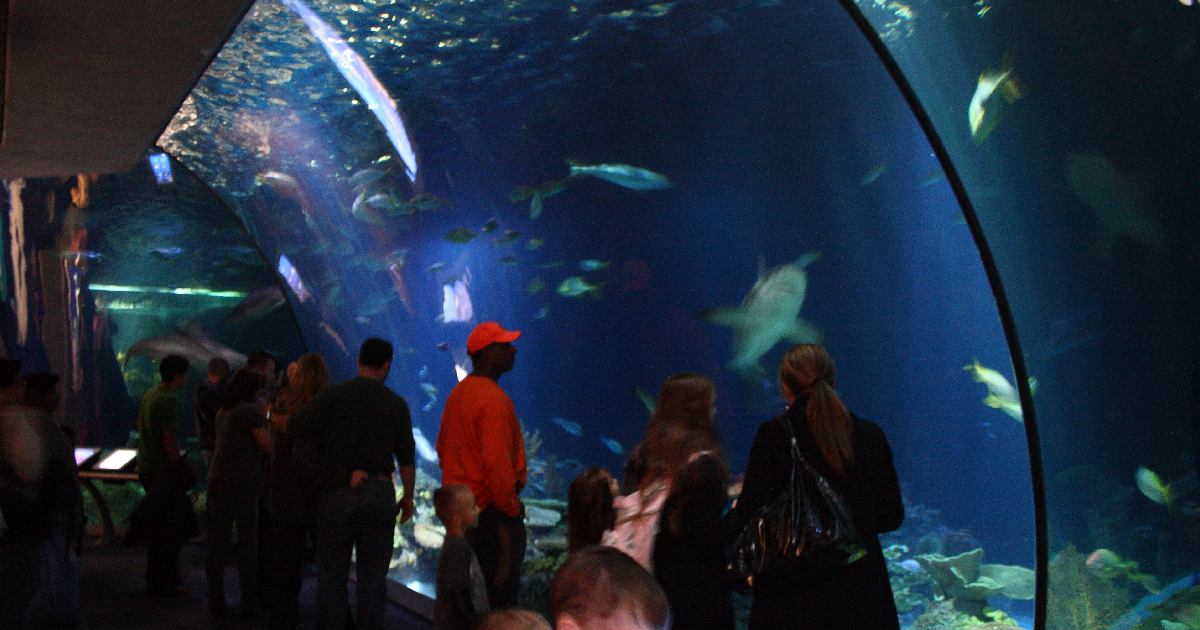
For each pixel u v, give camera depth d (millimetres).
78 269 17891
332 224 16141
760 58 31172
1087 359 11656
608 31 25125
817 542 3117
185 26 3719
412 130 28000
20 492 5016
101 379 18438
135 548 9961
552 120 34969
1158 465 11805
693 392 3676
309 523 5910
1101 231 12641
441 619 4293
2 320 15922
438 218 37531
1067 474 8781
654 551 3562
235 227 21109
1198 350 12359
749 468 3438
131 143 6152
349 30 15891
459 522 4352
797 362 3424
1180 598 4945
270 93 11367
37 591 5156
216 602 6855
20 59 4109
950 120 8141
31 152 6395
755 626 3295
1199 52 14523
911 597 7641
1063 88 15062
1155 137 14109
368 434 5301
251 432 6848
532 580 6270
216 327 23516
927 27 17922
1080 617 5078
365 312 19375
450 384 37656
